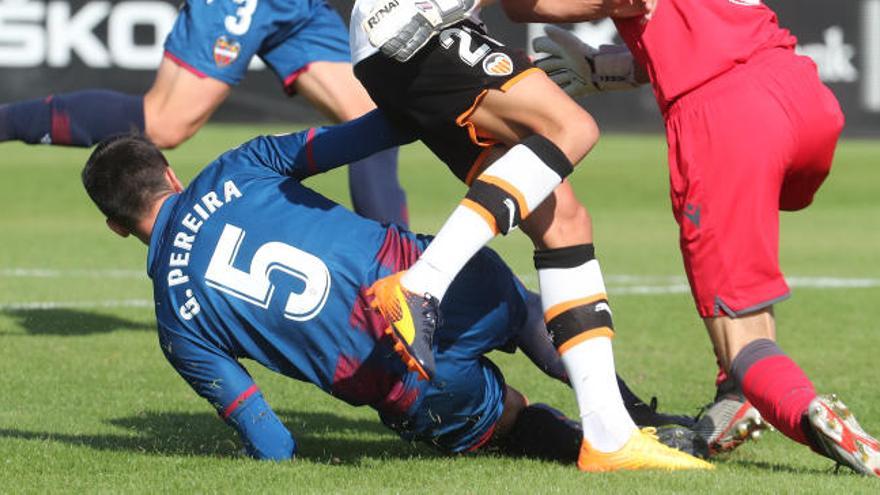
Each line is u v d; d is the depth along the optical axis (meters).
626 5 15.79
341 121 25.00
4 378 22.20
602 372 15.21
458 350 15.38
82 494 13.70
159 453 16.19
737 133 15.28
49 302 31.30
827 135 15.77
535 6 16.39
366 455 16.59
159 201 15.84
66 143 25.16
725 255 15.35
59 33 65.31
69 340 26.19
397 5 14.38
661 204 58.12
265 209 15.33
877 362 24.67
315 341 15.08
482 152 15.59
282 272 15.05
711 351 25.88
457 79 14.96
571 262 15.27
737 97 15.40
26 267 38.06
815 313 30.72
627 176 63.09
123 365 23.66
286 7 24.55
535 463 15.69
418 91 15.20
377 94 15.57
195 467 15.02
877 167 66.12
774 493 13.45
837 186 62.16
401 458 16.27
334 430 18.80
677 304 32.03
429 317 14.23
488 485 13.98
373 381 15.20
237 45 24.50
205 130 69.62
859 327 28.81
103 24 65.56
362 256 15.05
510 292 15.85
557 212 15.24
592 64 18.33
